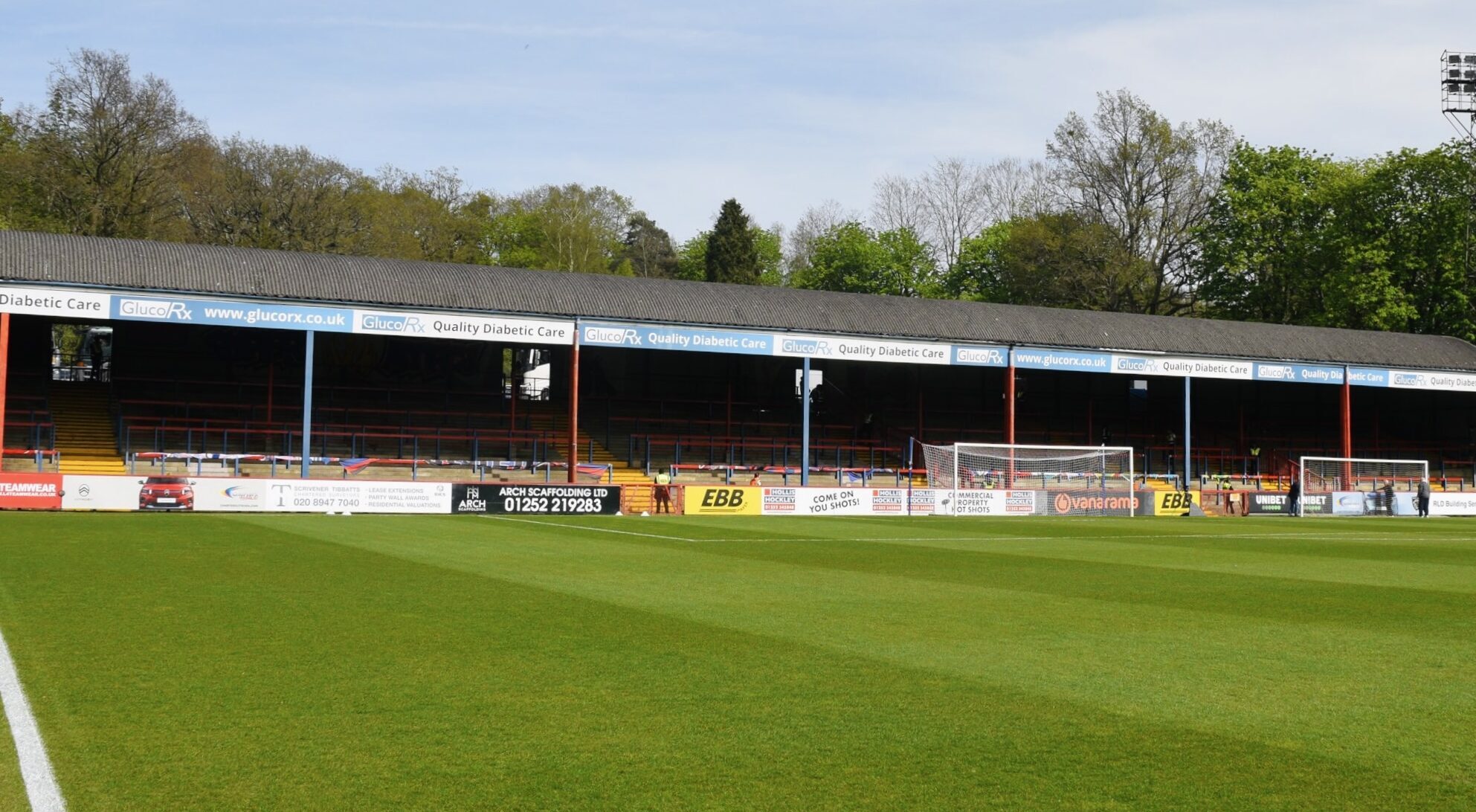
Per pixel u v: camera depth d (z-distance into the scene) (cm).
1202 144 7812
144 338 5028
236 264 4156
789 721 891
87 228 6481
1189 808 705
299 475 4662
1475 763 809
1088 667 1138
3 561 1919
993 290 8806
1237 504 5281
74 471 4275
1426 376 5722
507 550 2358
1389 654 1246
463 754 785
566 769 755
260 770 742
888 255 9025
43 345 4931
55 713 873
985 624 1413
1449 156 6862
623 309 4519
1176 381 6781
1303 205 7294
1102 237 7775
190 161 6838
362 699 936
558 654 1148
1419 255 7038
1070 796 724
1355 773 784
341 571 1869
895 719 905
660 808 684
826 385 6181
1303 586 1934
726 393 5978
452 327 4259
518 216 9688
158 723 851
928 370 6362
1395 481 6047
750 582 1841
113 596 1505
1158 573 2116
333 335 5331
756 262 9481
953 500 4769
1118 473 5641
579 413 5662
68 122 6425
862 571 2066
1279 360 5459
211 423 4834
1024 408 6519
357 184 7750
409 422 5291
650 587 1745
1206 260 7669
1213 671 1131
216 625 1284
